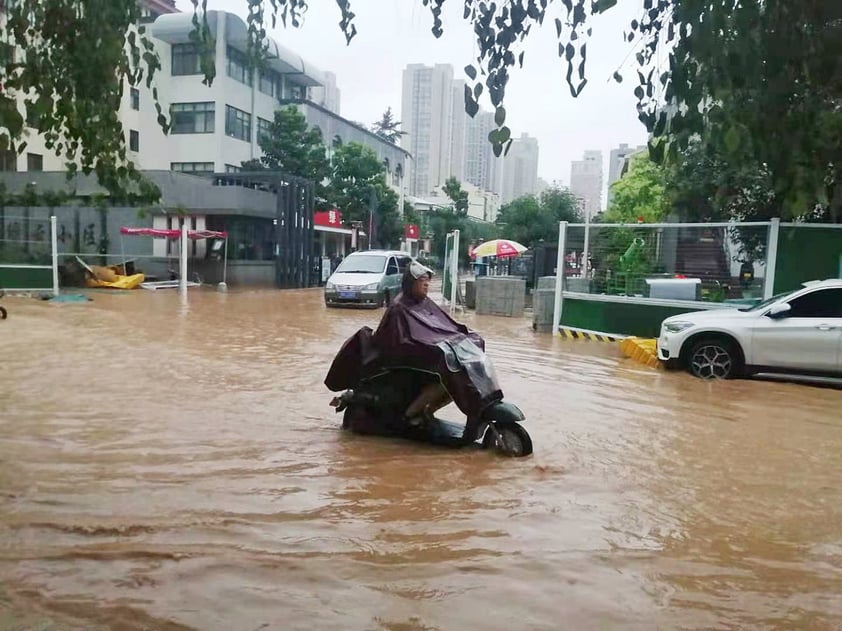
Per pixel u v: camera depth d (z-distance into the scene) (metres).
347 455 5.92
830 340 10.11
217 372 9.71
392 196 44.19
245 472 5.36
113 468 5.35
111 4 4.58
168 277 31.64
